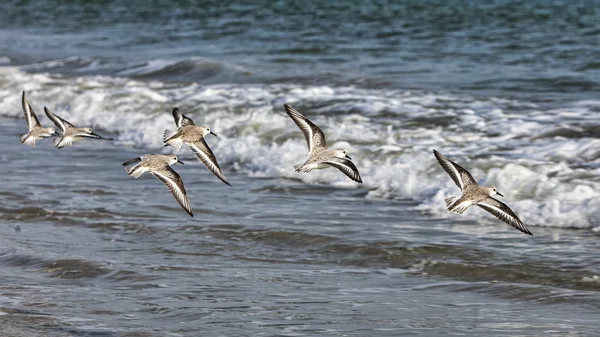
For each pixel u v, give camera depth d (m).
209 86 27.97
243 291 12.57
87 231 15.57
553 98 24.50
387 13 44.06
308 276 13.33
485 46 34.00
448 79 27.66
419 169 18.47
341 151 10.98
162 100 25.55
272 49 34.94
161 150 21.97
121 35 40.78
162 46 37.31
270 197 17.72
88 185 18.48
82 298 12.32
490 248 14.37
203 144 11.20
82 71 32.69
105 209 16.73
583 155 18.81
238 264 13.90
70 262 13.81
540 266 13.52
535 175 17.05
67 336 10.89
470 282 13.02
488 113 22.66
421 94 25.27
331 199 17.53
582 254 13.99
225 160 20.73
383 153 19.41
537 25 39.06
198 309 11.82
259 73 30.03
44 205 16.94
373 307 11.93
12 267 13.83
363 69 29.84
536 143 19.86
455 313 11.73
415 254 14.16
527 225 15.56
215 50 35.56
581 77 27.38
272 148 20.67
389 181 18.20
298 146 20.50
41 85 29.11
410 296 12.44
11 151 21.78
